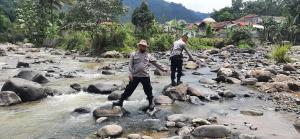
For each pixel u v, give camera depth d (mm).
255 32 80312
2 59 24422
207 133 7168
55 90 11383
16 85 10188
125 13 33656
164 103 10023
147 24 43781
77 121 8211
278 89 12438
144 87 9172
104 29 31797
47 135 7172
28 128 7629
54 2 57844
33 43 51438
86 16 32344
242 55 32062
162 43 35875
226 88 12805
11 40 62719
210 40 49375
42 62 22031
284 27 78688
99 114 8555
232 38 52156
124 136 7137
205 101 10609
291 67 17641
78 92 11617
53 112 9000
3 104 9617
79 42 37125
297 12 79875
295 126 7977
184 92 10711
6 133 7262
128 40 33781
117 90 11500
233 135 7246
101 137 7031
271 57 26141
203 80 14148
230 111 9383
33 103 9984
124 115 8734
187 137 7012
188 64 19422
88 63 22344
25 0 56000
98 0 32031
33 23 52656
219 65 21469
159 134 7297
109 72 16484
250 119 8555
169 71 16562
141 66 9039
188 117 8422
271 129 7727
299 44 76625
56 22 54875
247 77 14711
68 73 16234
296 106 10055
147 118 8508
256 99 11055
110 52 28312
